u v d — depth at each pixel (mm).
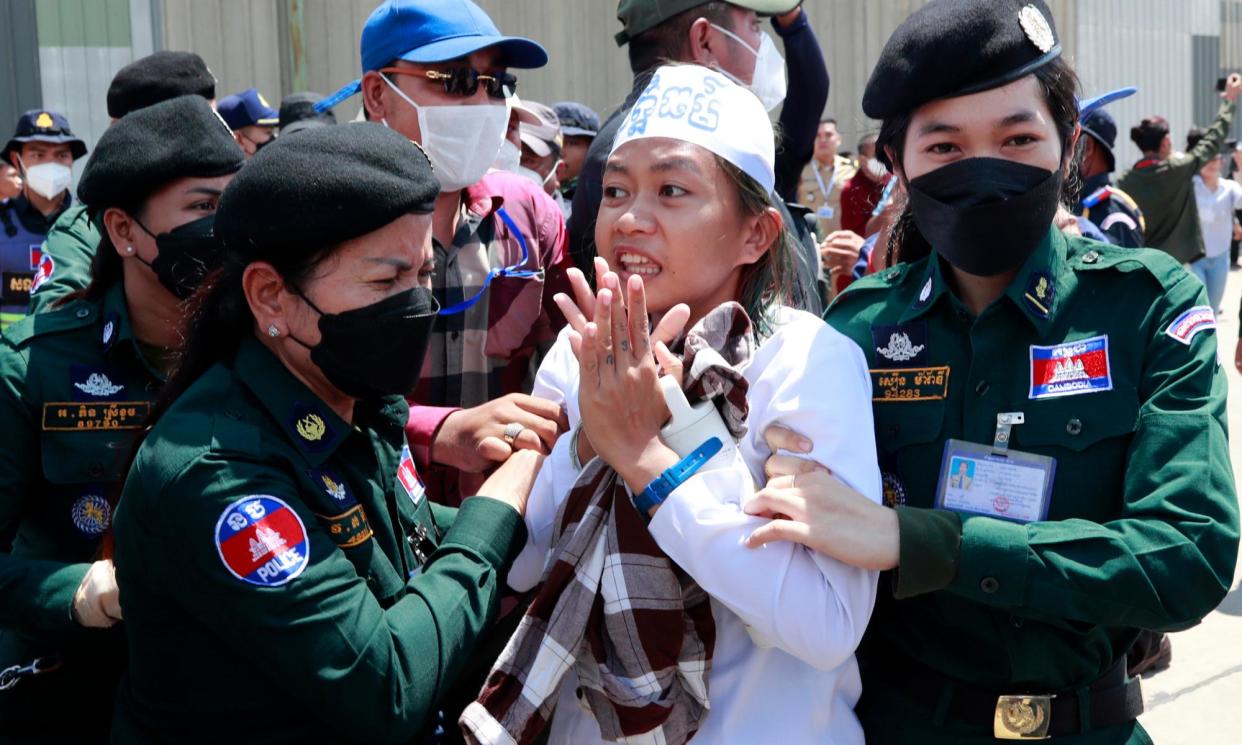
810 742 1766
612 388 1670
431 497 2680
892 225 2221
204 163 2324
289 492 1740
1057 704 1855
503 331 2889
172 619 1767
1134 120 12867
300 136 1788
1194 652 4500
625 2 3562
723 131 1819
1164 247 10211
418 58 2770
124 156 2312
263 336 1875
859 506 1669
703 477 1669
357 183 1736
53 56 8430
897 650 1959
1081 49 12352
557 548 1801
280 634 1658
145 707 1842
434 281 2818
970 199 1785
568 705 1902
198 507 1677
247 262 1813
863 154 7684
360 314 1789
